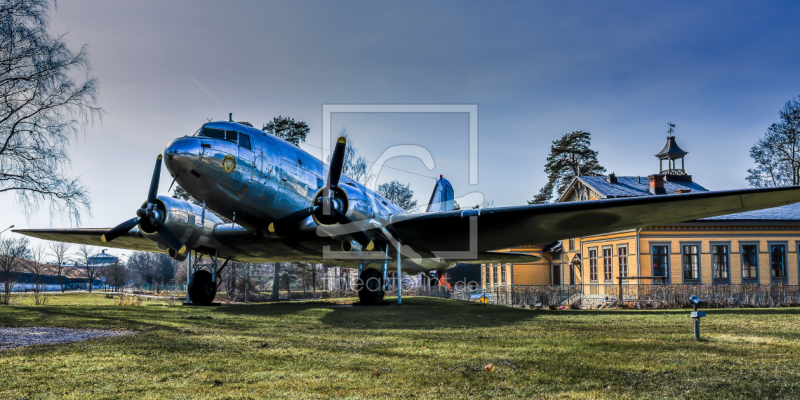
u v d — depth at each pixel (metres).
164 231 11.98
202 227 12.47
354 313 10.27
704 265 23.72
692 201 9.22
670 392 3.76
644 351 5.54
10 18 17.91
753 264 23.94
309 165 12.79
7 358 4.93
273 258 15.30
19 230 14.80
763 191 8.48
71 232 14.67
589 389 3.86
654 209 9.88
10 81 17.94
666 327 8.02
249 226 12.17
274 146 11.79
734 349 5.67
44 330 7.13
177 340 6.17
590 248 27.98
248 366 4.66
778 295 20.56
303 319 9.17
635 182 29.61
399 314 10.09
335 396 3.65
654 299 20.61
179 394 3.68
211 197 11.02
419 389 3.85
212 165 10.48
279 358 5.07
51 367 4.54
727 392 3.75
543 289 24.17
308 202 12.50
